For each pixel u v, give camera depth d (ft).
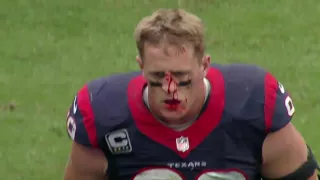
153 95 35.68
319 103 86.89
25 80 96.84
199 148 37.35
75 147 38.63
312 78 95.55
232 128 37.27
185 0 126.72
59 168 73.56
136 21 119.85
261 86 37.73
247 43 109.91
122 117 37.42
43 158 75.66
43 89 93.50
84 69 101.04
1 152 77.05
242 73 38.09
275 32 113.80
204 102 37.09
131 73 39.14
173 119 36.22
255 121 37.29
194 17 34.76
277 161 38.60
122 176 38.40
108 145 37.86
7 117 84.89
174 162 37.52
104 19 120.57
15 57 105.70
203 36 34.86
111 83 38.45
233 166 37.78
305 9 122.72
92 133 37.70
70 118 38.55
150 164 37.76
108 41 111.65
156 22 34.35
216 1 126.21
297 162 38.65
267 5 124.67
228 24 117.19
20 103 88.94
